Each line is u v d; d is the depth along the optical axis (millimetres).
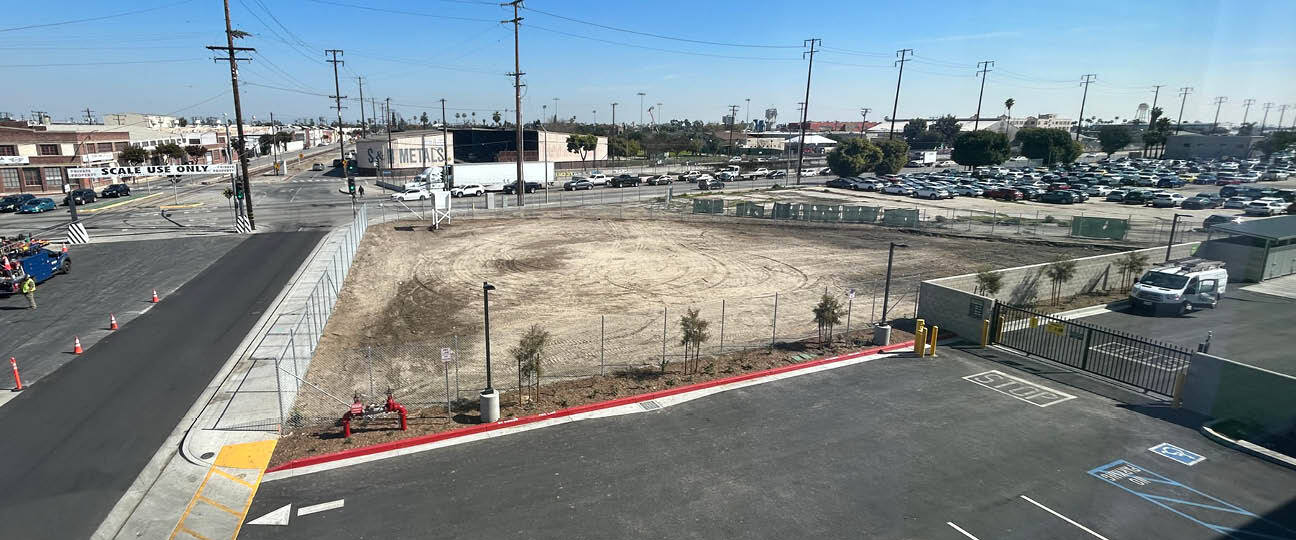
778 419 17891
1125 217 56250
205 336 24172
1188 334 25156
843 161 93812
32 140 72875
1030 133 114938
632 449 16156
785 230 50531
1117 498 13859
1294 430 16281
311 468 15156
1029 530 12758
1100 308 29359
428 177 76875
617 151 137750
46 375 20312
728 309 29047
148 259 37250
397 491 14195
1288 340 23938
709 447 16266
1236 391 17328
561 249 42375
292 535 12664
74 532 12711
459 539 12547
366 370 21438
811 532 12758
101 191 73625
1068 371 21656
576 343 24234
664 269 36906
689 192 77688
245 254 38750
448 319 27281
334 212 57094
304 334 24422
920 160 140500
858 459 15648
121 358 21844
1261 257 30766
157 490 14188
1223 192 65375
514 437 16766
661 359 22531
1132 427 17312
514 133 127125
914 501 13820
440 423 17422
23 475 14664
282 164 111875
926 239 46781
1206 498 13875
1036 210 61969
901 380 20859
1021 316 26641
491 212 58125
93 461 15320
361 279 33969
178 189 78438
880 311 28953
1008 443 16453
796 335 25422
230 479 14641
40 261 31578
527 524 13031
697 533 12750
